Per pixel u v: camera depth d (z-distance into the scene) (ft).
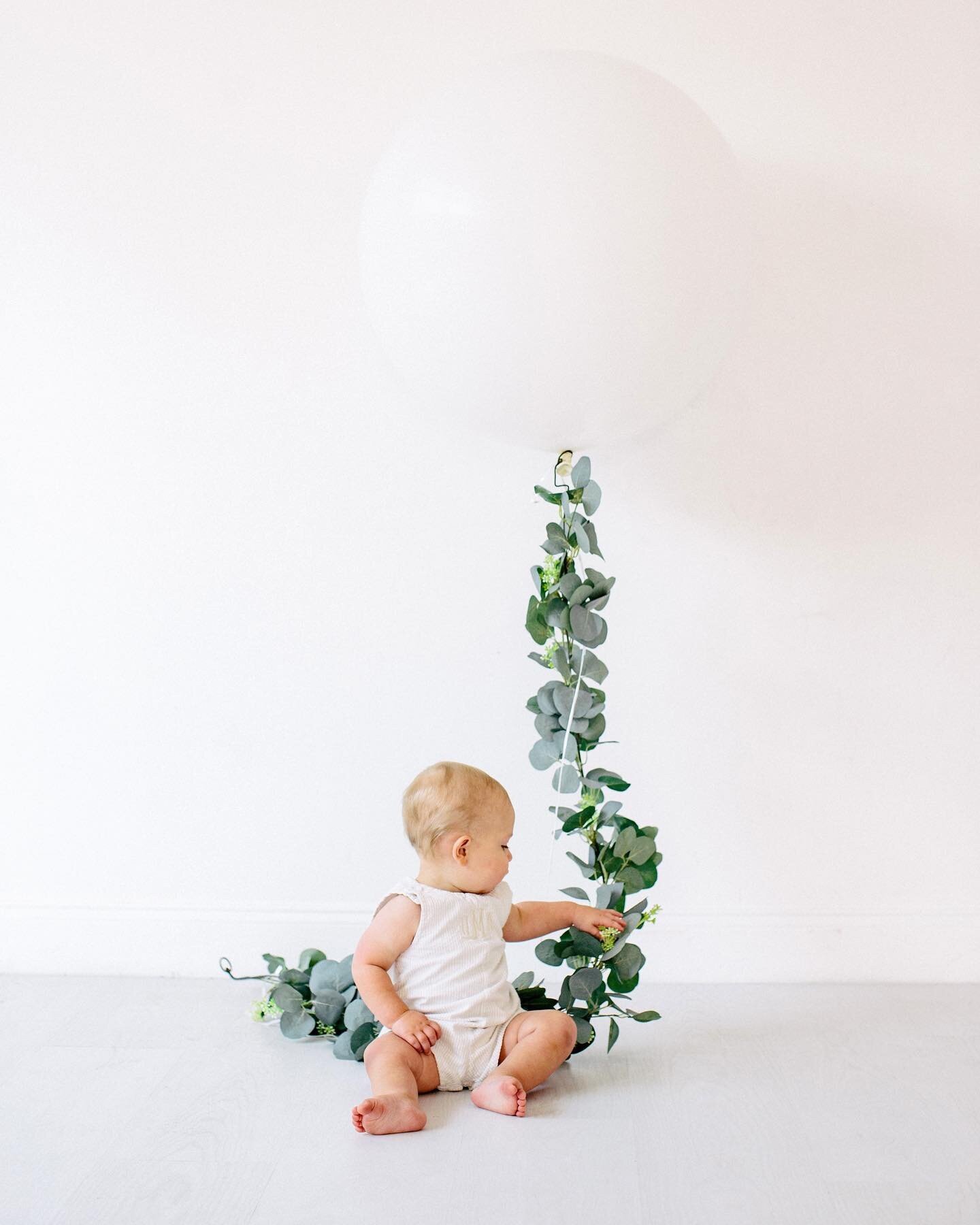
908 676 6.59
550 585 5.89
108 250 6.68
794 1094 5.22
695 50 6.49
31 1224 4.19
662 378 5.22
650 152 4.81
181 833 6.81
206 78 6.63
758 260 6.54
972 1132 4.85
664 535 6.61
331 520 6.71
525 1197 4.36
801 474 6.56
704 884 6.70
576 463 5.98
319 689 6.75
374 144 6.60
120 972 6.81
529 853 6.70
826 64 6.48
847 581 6.58
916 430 6.53
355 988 5.96
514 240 4.72
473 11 6.54
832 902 6.66
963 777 6.59
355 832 6.77
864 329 6.52
